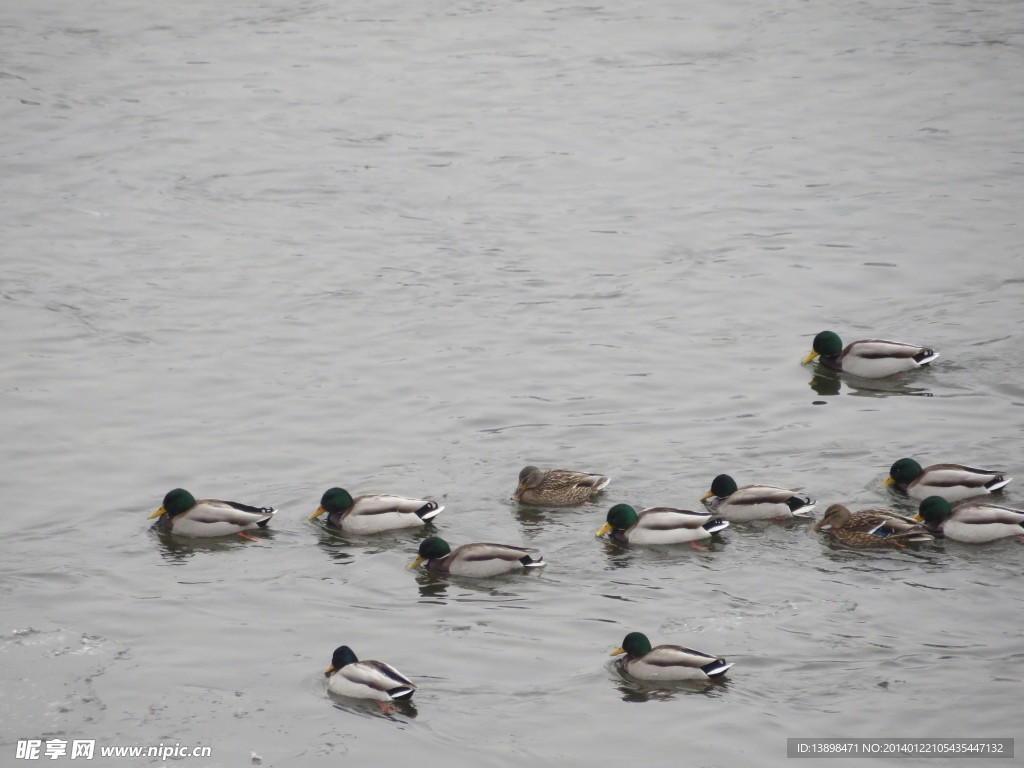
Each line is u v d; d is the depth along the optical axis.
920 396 27.55
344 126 45.69
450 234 37.41
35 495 23.73
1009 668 17.73
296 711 17.27
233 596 20.38
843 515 21.88
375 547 22.03
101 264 35.16
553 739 16.56
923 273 34.03
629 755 16.20
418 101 47.94
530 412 27.12
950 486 22.73
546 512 23.00
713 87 48.72
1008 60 49.56
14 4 57.16
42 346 30.34
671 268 35.00
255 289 33.84
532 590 20.42
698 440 25.72
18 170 41.28
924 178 40.41
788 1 57.34
